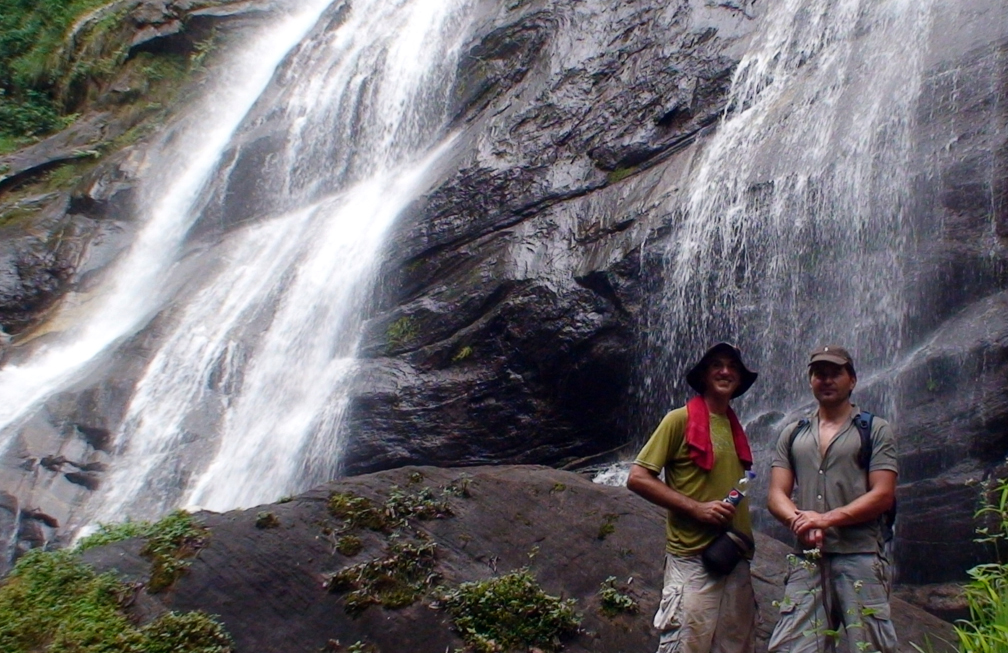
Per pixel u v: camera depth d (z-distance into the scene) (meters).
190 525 6.23
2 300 17.08
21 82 25.19
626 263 10.40
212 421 12.66
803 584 4.59
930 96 9.02
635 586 6.02
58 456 12.18
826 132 9.78
